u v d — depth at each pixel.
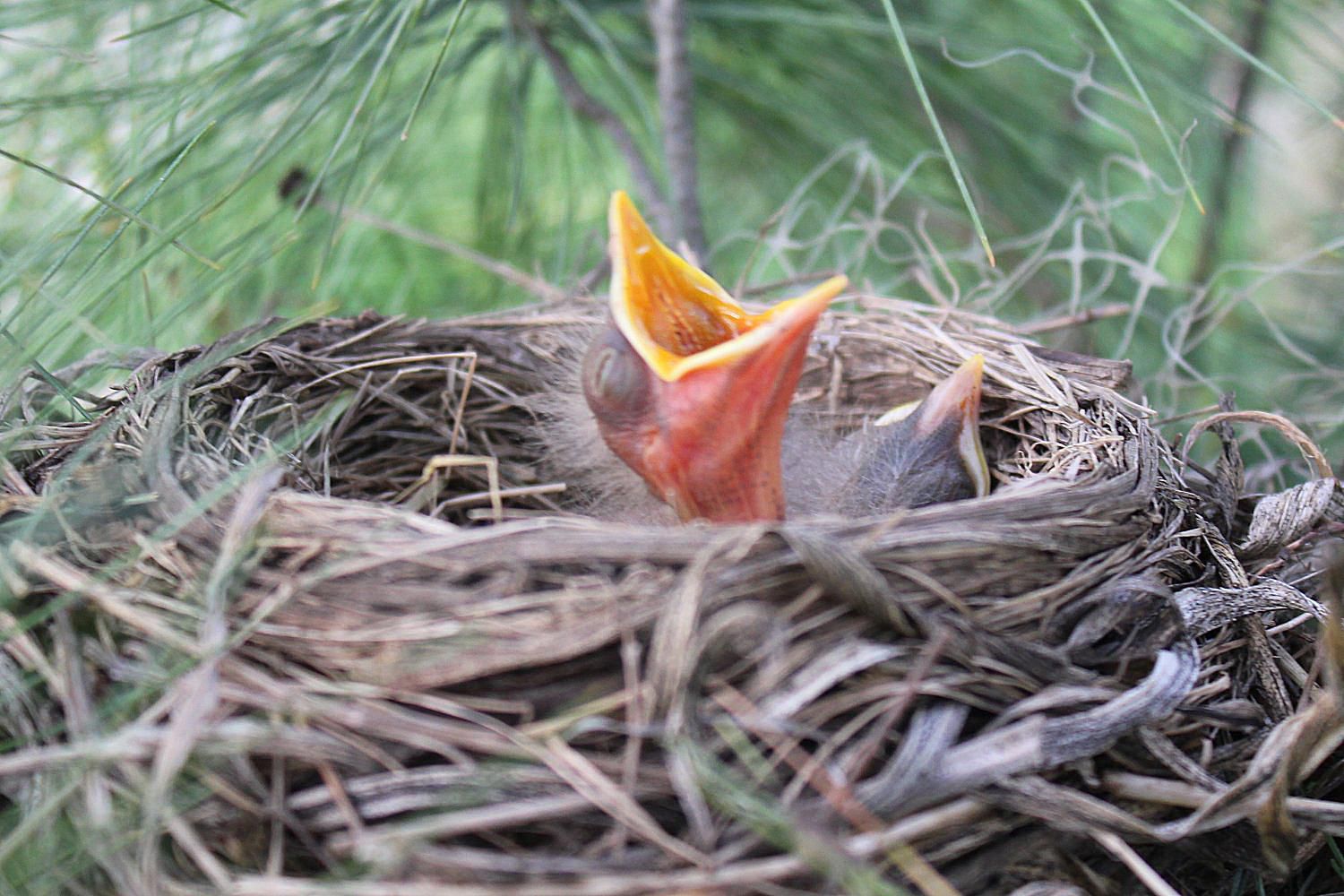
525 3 0.37
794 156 0.39
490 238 0.39
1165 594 0.30
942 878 0.29
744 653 0.29
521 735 0.29
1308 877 0.31
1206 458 0.37
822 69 0.38
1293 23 0.37
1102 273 0.39
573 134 0.41
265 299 0.37
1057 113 0.38
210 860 0.28
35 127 0.34
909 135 0.39
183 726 0.28
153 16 0.34
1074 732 0.29
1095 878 0.29
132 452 0.31
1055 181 0.39
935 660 0.29
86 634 0.30
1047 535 0.30
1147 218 0.40
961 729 0.29
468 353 0.35
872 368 0.36
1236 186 0.38
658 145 0.38
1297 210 0.39
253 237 0.35
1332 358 0.38
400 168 0.38
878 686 0.29
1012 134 0.38
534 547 0.29
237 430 0.33
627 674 0.29
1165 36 0.37
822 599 0.29
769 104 0.38
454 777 0.29
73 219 0.33
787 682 0.29
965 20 0.38
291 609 0.29
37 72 0.34
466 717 0.29
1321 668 0.31
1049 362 0.35
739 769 0.29
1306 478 0.35
